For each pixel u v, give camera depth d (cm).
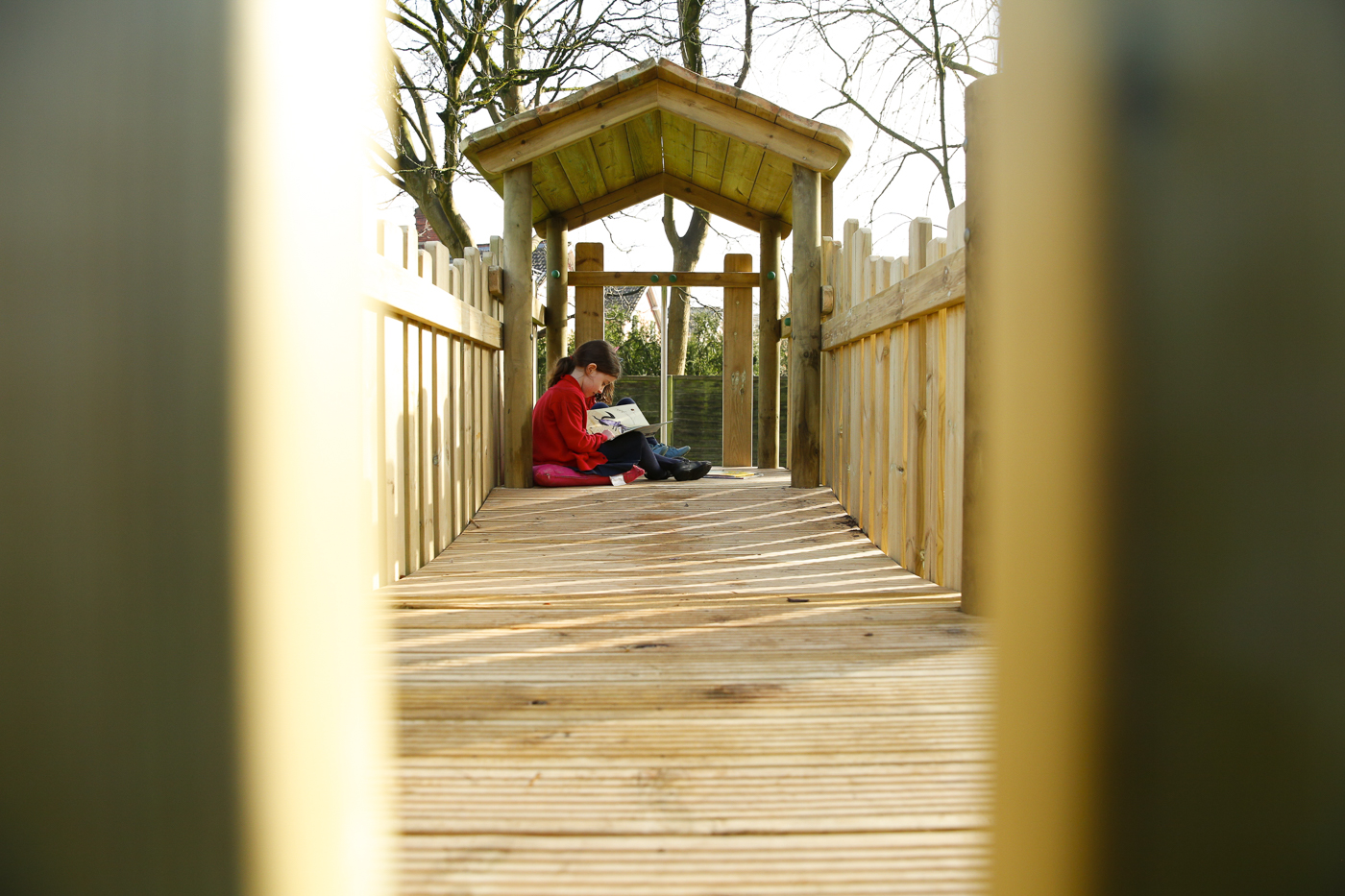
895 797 122
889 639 213
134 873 36
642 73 481
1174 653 34
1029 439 36
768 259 667
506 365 502
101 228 34
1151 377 33
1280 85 32
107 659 35
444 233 863
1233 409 33
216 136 34
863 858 105
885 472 360
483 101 840
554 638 214
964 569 245
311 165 38
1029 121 36
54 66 33
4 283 33
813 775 130
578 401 518
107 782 35
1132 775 35
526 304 504
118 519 34
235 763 36
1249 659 33
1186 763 34
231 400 35
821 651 201
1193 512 33
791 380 492
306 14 37
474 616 240
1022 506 37
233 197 35
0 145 33
